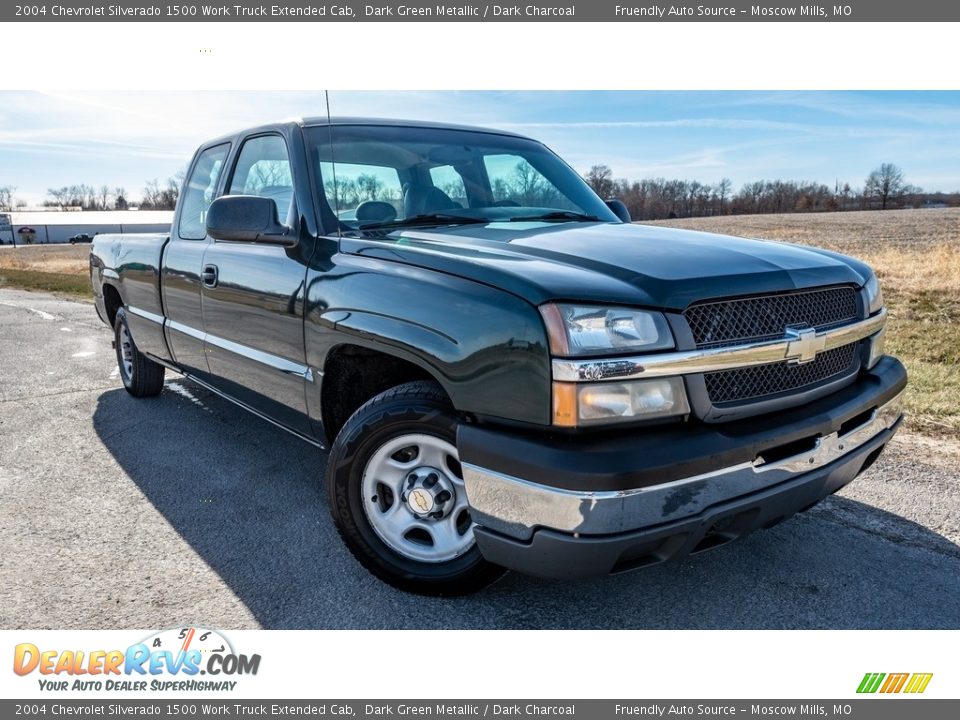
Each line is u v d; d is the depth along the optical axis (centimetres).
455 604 264
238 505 350
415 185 344
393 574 268
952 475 379
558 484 203
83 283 1923
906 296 1197
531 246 262
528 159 395
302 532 321
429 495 258
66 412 511
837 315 264
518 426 217
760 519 229
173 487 372
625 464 200
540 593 272
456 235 291
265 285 325
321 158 330
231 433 461
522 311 215
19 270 2839
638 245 263
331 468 269
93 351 760
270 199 312
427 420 246
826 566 288
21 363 693
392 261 267
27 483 378
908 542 308
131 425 478
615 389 207
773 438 222
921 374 596
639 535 203
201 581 280
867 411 268
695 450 208
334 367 296
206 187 422
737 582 278
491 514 222
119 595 270
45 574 285
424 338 239
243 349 353
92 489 370
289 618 256
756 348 227
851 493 358
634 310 214
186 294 407
